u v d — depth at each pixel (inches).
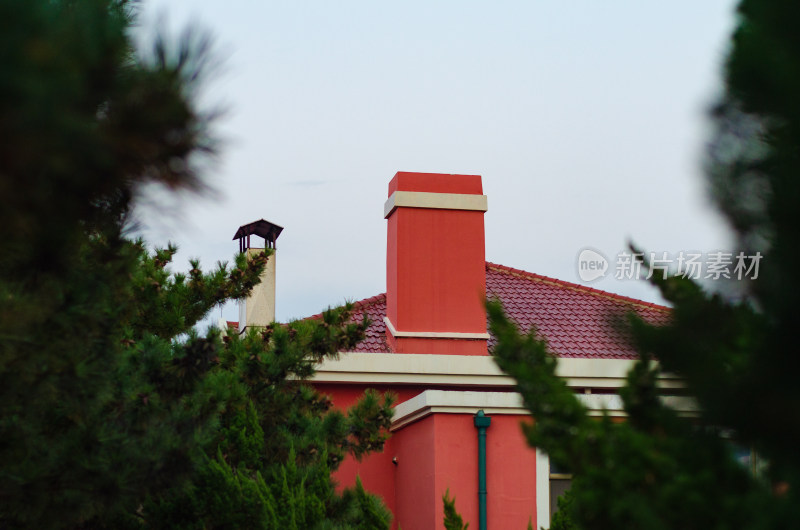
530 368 223.3
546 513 893.2
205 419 525.0
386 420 829.8
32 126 215.8
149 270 777.6
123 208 285.1
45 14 218.7
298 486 639.1
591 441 212.2
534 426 218.2
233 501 574.6
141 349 575.5
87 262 347.9
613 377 1058.1
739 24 182.1
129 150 247.8
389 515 669.3
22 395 345.4
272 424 759.1
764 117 176.4
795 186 169.0
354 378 1054.4
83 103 236.5
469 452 901.8
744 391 179.3
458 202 1154.0
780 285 173.9
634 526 201.2
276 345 785.6
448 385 1079.0
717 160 179.9
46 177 236.5
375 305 1235.2
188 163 257.1
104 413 454.6
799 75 169.5
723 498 194.7
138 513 594.2
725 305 189.2
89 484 407.2
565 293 1314.0
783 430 177.9
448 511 315.6
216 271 856.3
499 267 1374.3
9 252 286.2
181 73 249.0
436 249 1142.3
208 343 572.7
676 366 192.9
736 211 179.0
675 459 202.4
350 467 1032.8
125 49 249.0
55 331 331.9
